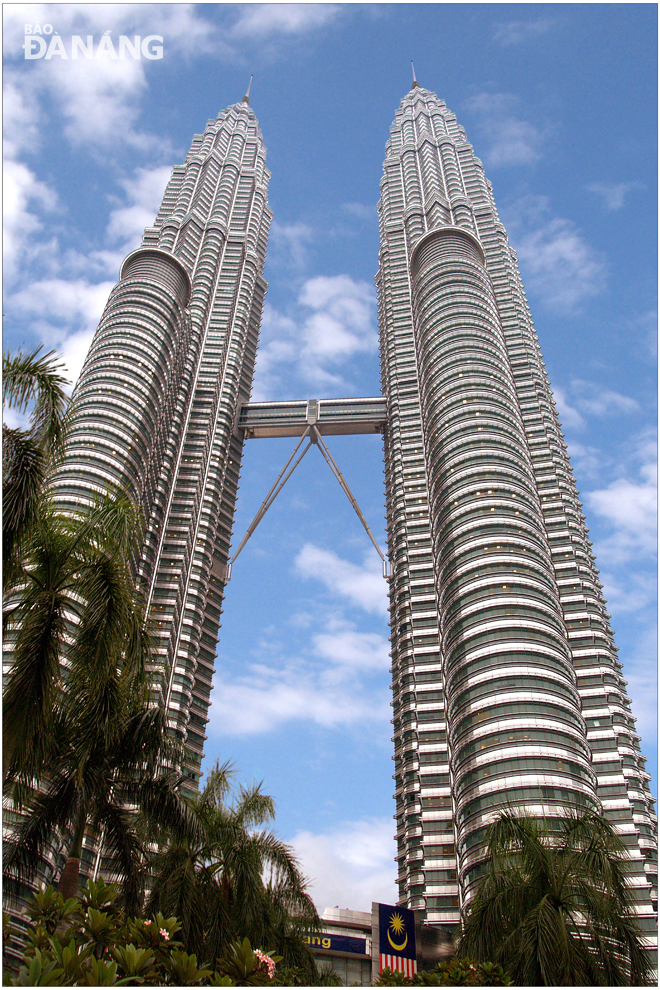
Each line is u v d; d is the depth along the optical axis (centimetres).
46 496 2289
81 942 1847
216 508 17225
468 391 15475
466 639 11738
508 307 19475
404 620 14850
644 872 10000
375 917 7762
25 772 2325
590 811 3039
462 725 10988
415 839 12119
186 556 15525
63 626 2183
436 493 14525
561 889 2689
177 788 2909
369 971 8594
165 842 3017
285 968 3036
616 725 12044
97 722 2453
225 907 3002
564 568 14212
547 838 2941
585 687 12569
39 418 2183
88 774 2705
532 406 17100
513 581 12112
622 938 2594
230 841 3209
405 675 14112
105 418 14150
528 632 11444
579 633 13275
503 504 13288
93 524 2391
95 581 2247
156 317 16525
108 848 2844
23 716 2036
